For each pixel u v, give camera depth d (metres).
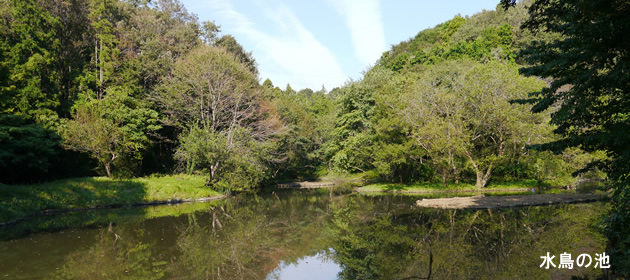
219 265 10.01
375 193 28.61
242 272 9.41
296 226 16.00
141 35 36.88
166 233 13.88
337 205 22.67
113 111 26.12
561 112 8.27
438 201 20.61
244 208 21.61
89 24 33.84
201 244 12.35
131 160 27.23
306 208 21.66
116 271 9.18
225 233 14.22
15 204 16.41
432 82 40.50
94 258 10.34
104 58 30.98
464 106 26.69
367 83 35.62
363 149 32.44
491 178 30.73
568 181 28.81
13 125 20.95
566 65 7.87
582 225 13.11
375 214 18.03
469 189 27.70
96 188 21.08
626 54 7.13
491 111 24.78
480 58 52.47
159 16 41.16
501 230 12.91
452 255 10.02
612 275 7.75
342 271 9.27
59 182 20.94
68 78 31.05
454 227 13.75
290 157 38.91
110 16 34.94
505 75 25.55
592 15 7.18
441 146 24.81
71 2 31.92
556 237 11.55
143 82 34.91
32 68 25.09
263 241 13.05
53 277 8.58
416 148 27.89
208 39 45.53
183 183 26.28
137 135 26.48
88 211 18.83
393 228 14.27
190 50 36.59
